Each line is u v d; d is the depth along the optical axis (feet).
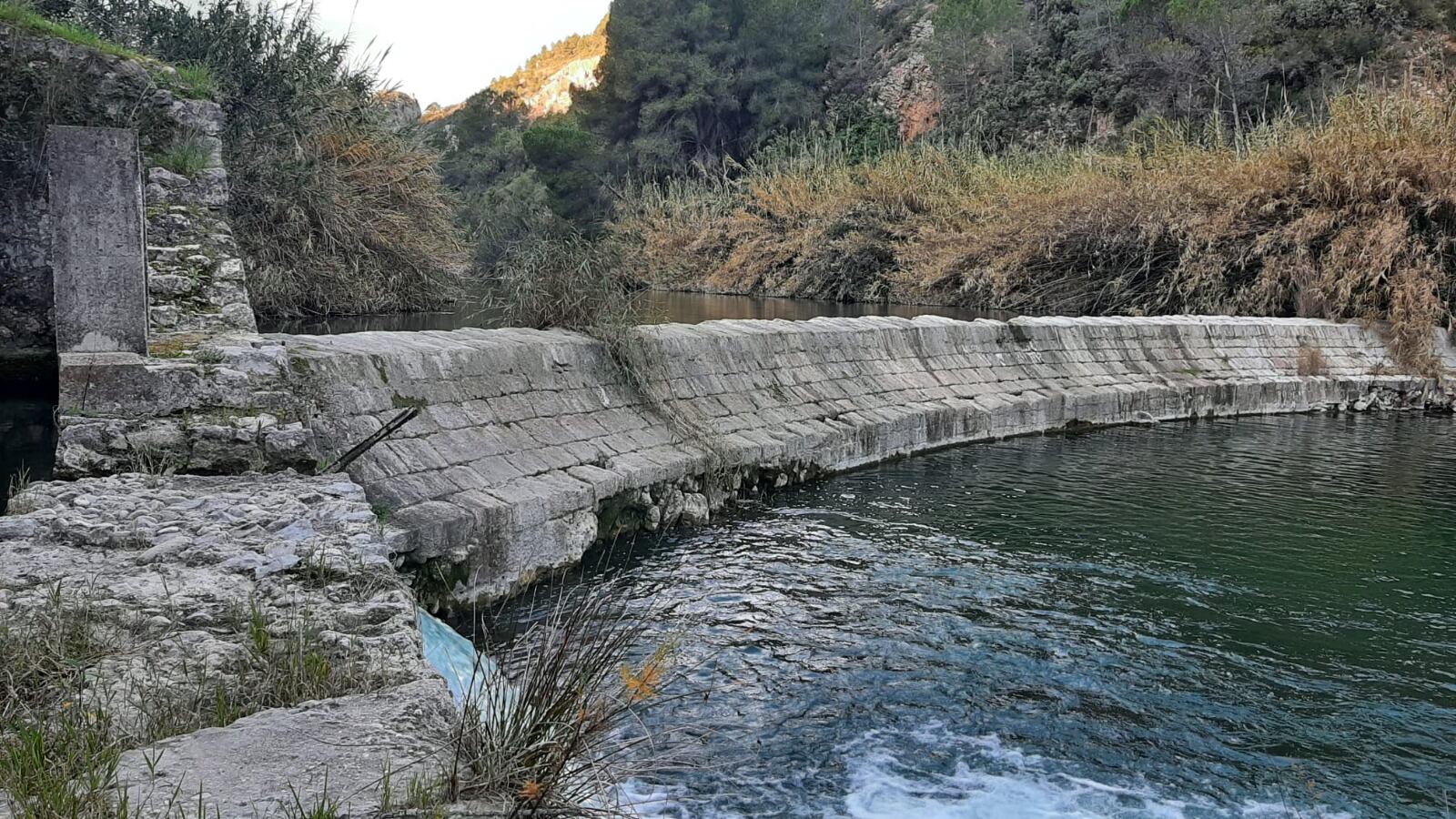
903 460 39.81
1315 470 39.78
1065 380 49.39
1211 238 70.28
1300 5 124.98
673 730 16.37
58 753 9.11
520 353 29.96
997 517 31.78
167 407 20.67
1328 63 120.67
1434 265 62.54
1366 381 57.31
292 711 10.19
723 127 170.71
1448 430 50.19
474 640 20.44
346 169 60.95
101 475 19.61
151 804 8.18
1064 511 32.76
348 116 61.21
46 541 15.37
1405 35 121.08
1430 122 66.85
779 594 24.20
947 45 157.99
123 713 10.25
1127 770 16.85
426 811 8.35
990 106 149.07
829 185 118.52
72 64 37.52
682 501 30.17
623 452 30.17
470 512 22.50
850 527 30.19
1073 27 152.87
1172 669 20.74
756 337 39.01
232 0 57.36
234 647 11.98
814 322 44.21
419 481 23.39
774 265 118.73
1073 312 79.97
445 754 9.43
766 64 170.71
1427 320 59.06
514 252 36.91
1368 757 17.47
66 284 22.22
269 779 8.73
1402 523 32.01
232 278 30.22
